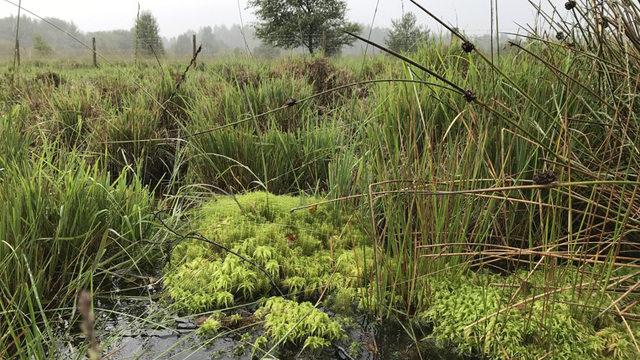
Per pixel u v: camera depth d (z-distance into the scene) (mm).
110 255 2432
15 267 1843
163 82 4887
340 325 1921
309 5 22312
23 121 3693
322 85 6230
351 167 2812
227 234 2566
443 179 2150
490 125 2297
